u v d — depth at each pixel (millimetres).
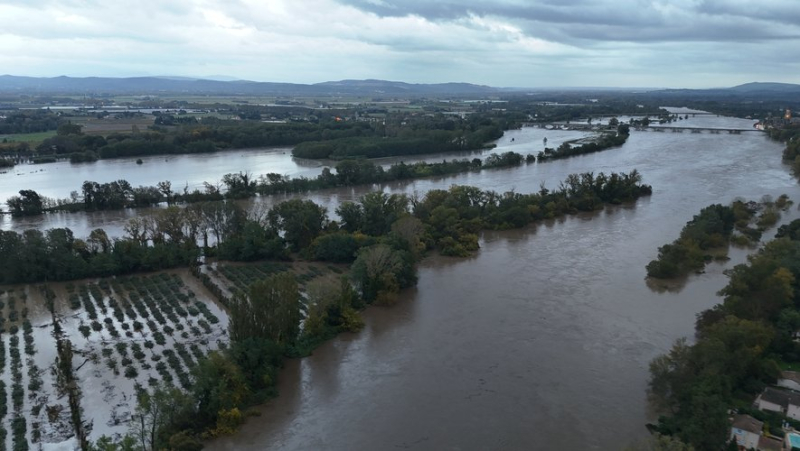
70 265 130625
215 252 148250
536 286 127625
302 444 74000
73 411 77562
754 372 85562
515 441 74000
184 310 113562
